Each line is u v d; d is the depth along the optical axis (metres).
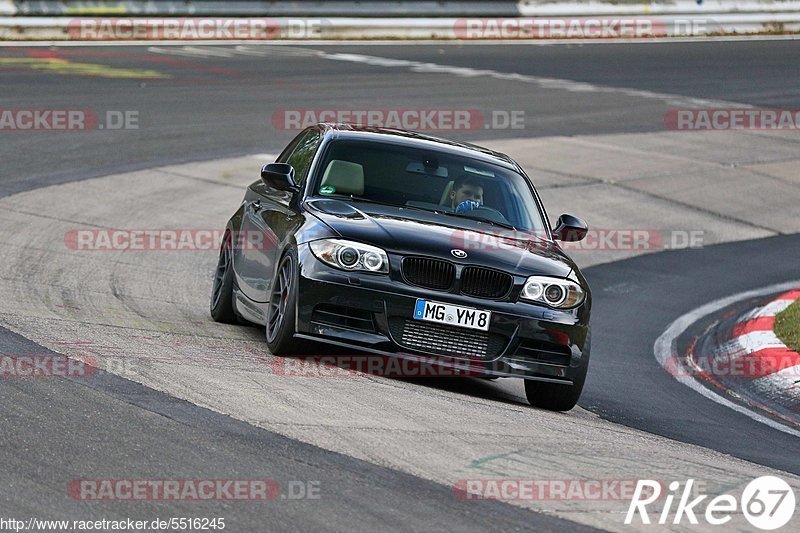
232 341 28.00
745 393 32.06
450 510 16.64
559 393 26.28
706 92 96.06
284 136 67.06
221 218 49.50
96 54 88.12
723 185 67.69
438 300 24.86
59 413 19.38
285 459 18.14
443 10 115.88
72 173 53.53
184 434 18.89
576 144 73.69
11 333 25.36
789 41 126.44
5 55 83.56
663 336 39.22
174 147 61.69
